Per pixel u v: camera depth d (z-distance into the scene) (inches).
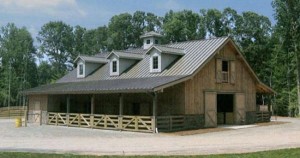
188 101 918.4
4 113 1830.7
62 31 3038.9
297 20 1631.4
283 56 1923.0
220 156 462.0
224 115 1093.1
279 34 1707.7
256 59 2155.5
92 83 1120.2
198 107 945.5
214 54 970.7
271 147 546.9
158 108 966.4
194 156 464.1
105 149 537.6
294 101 1819.6
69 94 1090.1
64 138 720.3
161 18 2583.7
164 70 999.6
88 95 1184.8
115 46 2511.1
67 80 1352.1
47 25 3009.4
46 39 3004.4
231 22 2305.6
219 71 1012.5
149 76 1016.9
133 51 1320.1
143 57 1173.1
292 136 713.0
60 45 3019.2
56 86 1240.8
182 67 962.1
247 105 1104.2
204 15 2329.0
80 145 593.0
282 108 1948.8
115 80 1083.9
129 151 514.9
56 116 1120.8
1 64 2859.3
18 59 2874.0
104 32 2807.6
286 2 1632.6
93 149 538.0
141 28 2539.4
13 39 2893.7
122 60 1139.3
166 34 2197.3
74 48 3034.0
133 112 1037.8
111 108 1106.7
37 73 2997.0
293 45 1694.1
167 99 947.3
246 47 2151.8
